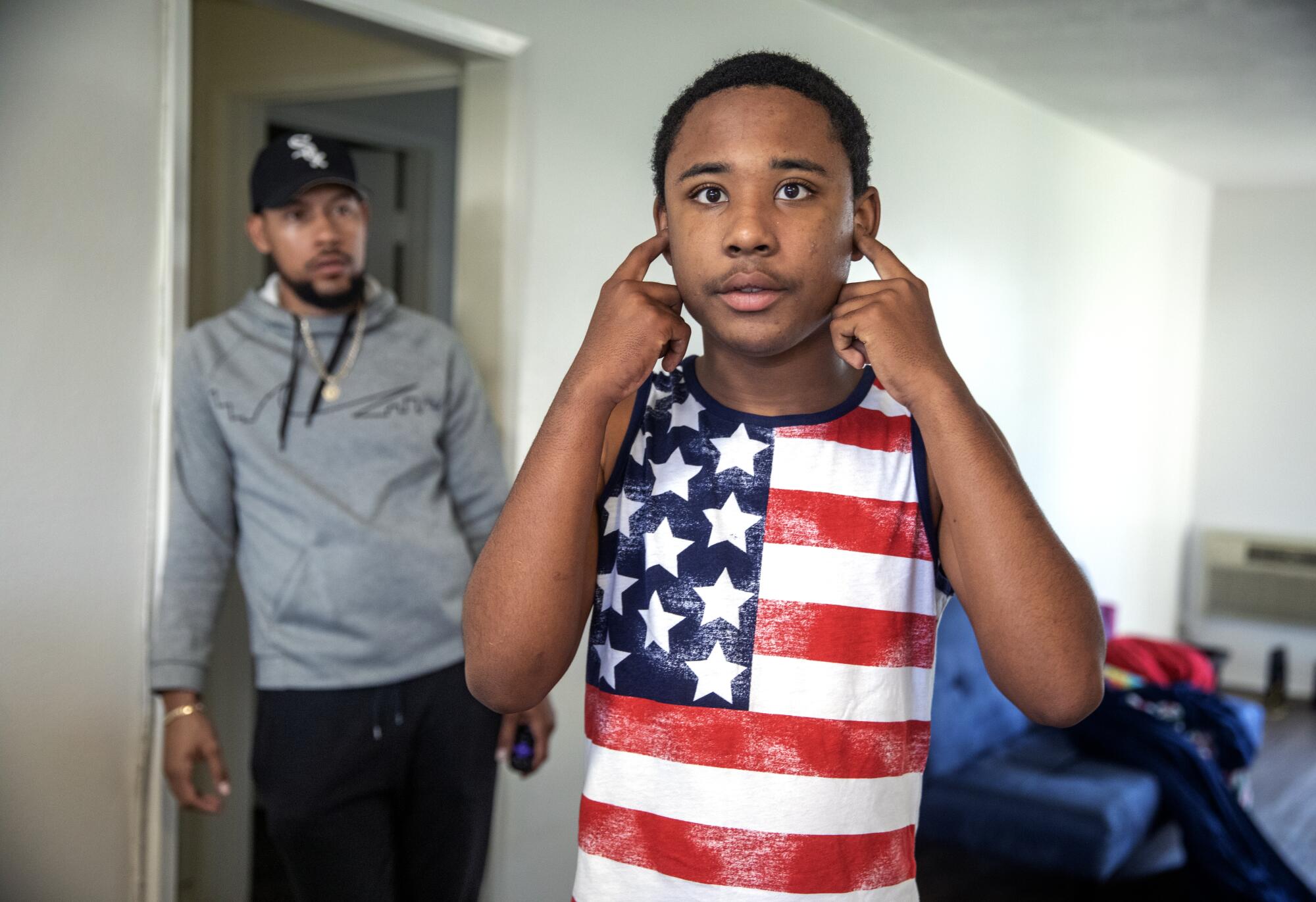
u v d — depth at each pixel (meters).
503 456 2.32
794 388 0.86
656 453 0.88
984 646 0.80
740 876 0.80
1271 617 5.73
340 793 1.68
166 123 1.77
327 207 1.76
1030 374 4.26
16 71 1.59
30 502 1.63
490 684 0.83
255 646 1.73
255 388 1.73
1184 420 5.80
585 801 0.85
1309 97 3.94
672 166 0.81
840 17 3.11
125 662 1.76
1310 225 5.64
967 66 3.65
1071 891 2.98
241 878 2.69
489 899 2.31
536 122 2.31
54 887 1.68
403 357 1.85
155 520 1.79
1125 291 5.01
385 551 1.71
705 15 2.68
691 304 0.82
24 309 1.61
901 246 3.43
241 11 2.81
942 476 0.79
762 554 0.84
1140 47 3.40
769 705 0.81
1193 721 3.51
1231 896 2.94
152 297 1.77
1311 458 5.67
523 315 2.31
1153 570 5.56
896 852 0.83
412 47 2.19
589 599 0.87
